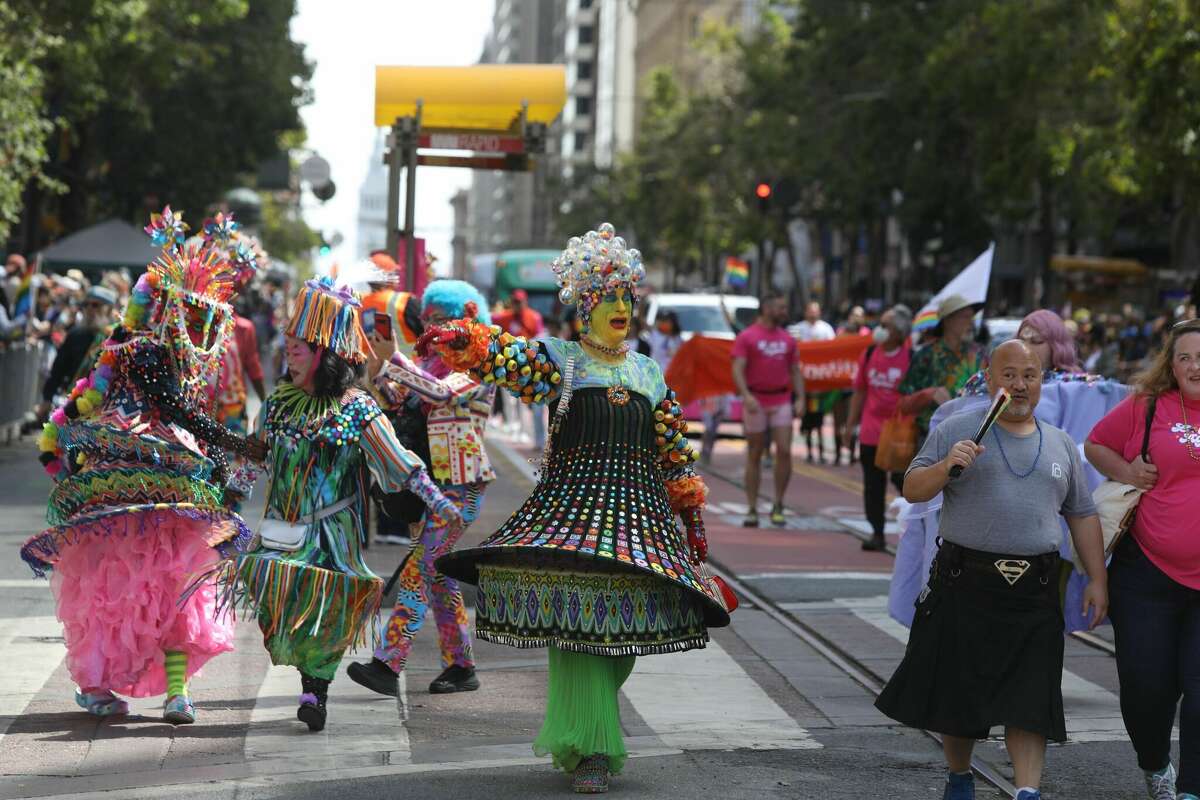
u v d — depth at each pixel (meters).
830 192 63.69
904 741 10.21
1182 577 8.73
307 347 9.70
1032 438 8.40
